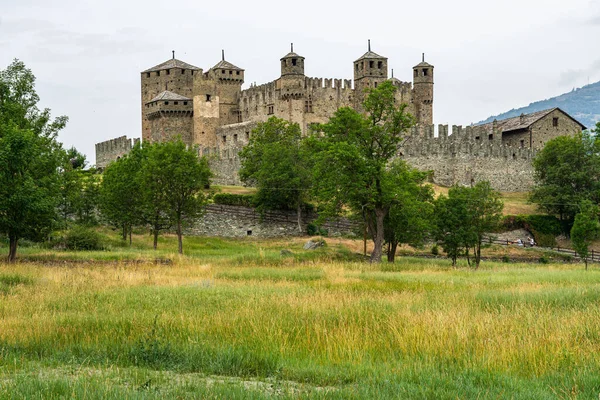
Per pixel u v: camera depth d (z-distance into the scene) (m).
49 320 23.33
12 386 15.05
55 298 28.72
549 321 22.89
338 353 19.39
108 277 37.31
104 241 66.06
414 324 22.05
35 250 56.47
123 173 71.12
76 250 59.59
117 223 72.44
